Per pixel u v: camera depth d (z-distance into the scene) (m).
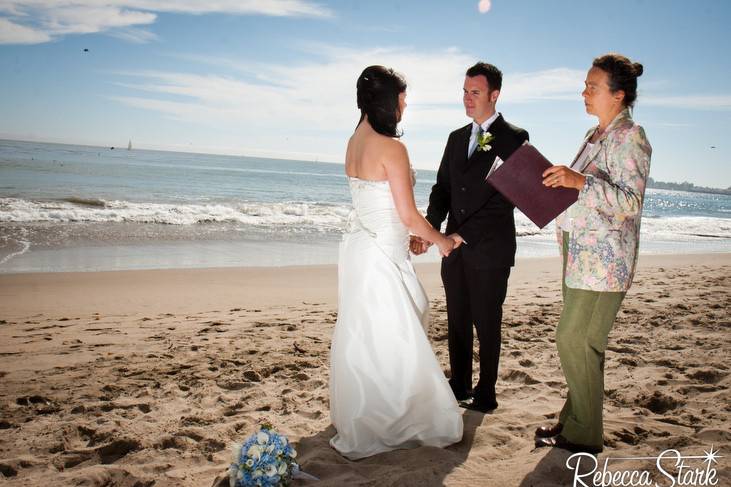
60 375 4.56
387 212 3.09
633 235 2.82
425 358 3.08
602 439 2.95
